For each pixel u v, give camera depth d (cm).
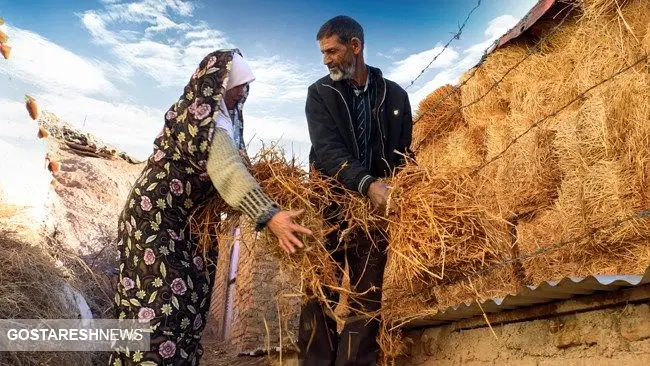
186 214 235
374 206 260
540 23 460
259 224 223
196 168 229
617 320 214
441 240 246
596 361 220
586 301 225
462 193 264
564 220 367
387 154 282
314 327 263
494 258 260
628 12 356
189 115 225
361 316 256
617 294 213
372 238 265
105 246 751
